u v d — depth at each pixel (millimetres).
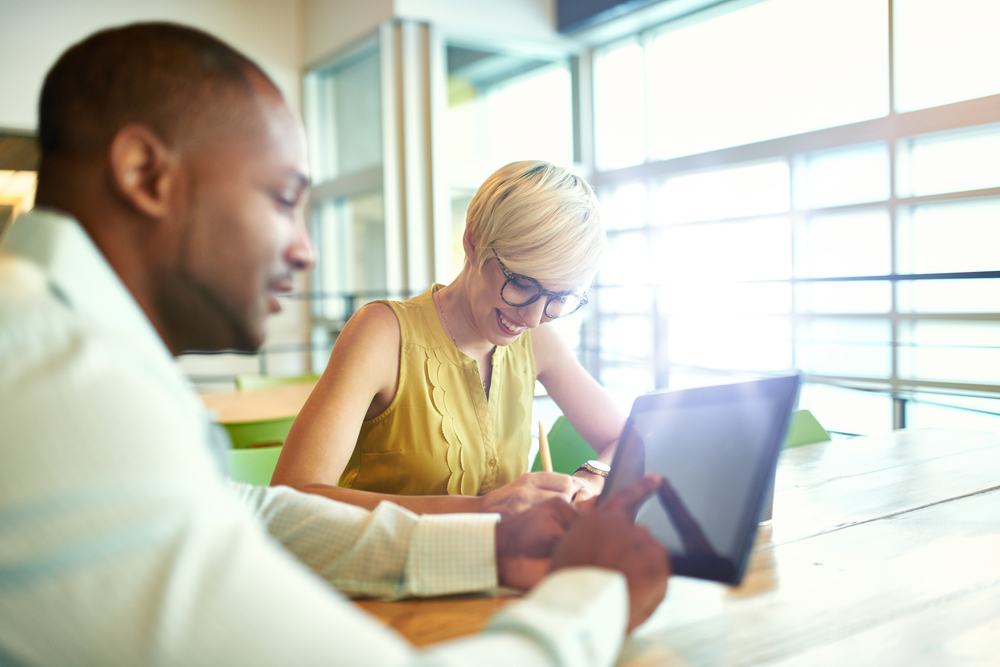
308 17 6336
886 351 4316
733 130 5102
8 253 373
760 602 636
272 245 448
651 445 744
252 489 732
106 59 406
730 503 621
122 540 281
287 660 289
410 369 1073
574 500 819
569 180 992
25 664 277
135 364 335
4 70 5246
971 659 522
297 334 6523
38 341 305
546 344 1280
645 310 5758
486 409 1113
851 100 4426
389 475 1080
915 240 4191
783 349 4816
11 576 272
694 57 5359
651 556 491
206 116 416
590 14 5570
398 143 5535
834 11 4469
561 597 407
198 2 5938
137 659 274
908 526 850
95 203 411
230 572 295
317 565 682
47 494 278
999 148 3828
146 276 427
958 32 3916
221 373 6133
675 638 567
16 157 5367
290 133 456
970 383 3953
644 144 5789
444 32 5520
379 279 5691
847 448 1339
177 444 314
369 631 315
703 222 5328
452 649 331
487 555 668
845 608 618
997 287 3865
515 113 5914
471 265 1062
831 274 4598
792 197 4746
